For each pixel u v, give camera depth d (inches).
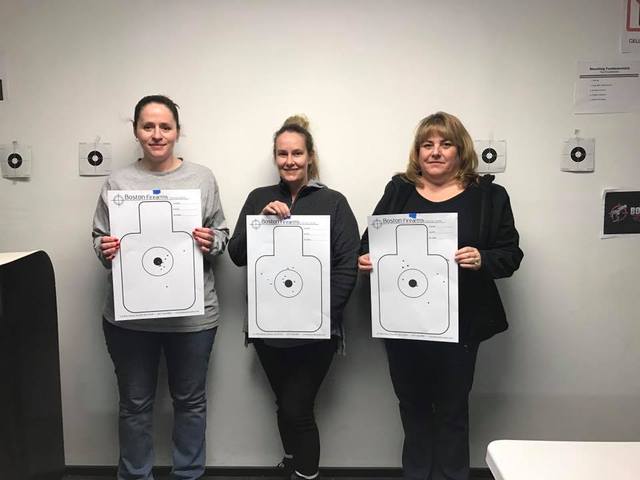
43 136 74.1
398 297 60.2
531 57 71.9
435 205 60.6
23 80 73.3
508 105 72.5
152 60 72.7
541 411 77.2
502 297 75.7
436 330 58.9
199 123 73.5
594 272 74.9
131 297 62.1
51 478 57.0
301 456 64.6
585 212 73.9
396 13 71.6
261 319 63.8
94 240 65.3
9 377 48.9
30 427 52.9
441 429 63.1
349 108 72.9
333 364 76.9
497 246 59.8
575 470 29.2
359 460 78.5
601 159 73.2
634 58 71.6
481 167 73.4
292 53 72.3
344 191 74.2
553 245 74.6
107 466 79.1
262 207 66.9
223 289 76.2
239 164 74.0
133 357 66.0
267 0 71.6
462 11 71.4
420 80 72.4
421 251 58.9
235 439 78.5
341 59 72.3
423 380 64.6
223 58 72.5
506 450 31.5
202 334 66.6
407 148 73.2
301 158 64.0
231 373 77.4
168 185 65.4
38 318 55.2
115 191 61.3
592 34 71.4
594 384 76.7
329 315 62.6
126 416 67.2
